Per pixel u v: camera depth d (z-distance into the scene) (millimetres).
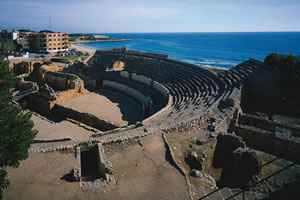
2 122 11945
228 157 19594
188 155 17125
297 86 32656
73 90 45906
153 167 15359
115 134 21375
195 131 21672
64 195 12664
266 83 34969
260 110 31312
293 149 18266
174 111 29047
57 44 115000
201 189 13516
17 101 42562
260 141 21922
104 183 13641
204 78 41094
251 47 189250
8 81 13227
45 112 41094
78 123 32625
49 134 28984
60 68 66312
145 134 19531
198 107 27625
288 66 34000
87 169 17453
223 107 26469
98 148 16828
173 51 168625
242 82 34812
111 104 43375
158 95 41719
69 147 17484
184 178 14273
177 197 12602
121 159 16250
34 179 14008
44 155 16734
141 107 42281
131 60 62219
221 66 103875
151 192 12977
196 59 126188
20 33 134125
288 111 30250
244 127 22969
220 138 20547
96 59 68938
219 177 16859
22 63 65125
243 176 16250
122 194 12789
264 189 14242
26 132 13039
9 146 12156
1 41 89188
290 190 13883
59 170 14992
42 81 57875
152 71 53156
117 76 56344
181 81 43781
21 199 12273
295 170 16281
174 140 19562
